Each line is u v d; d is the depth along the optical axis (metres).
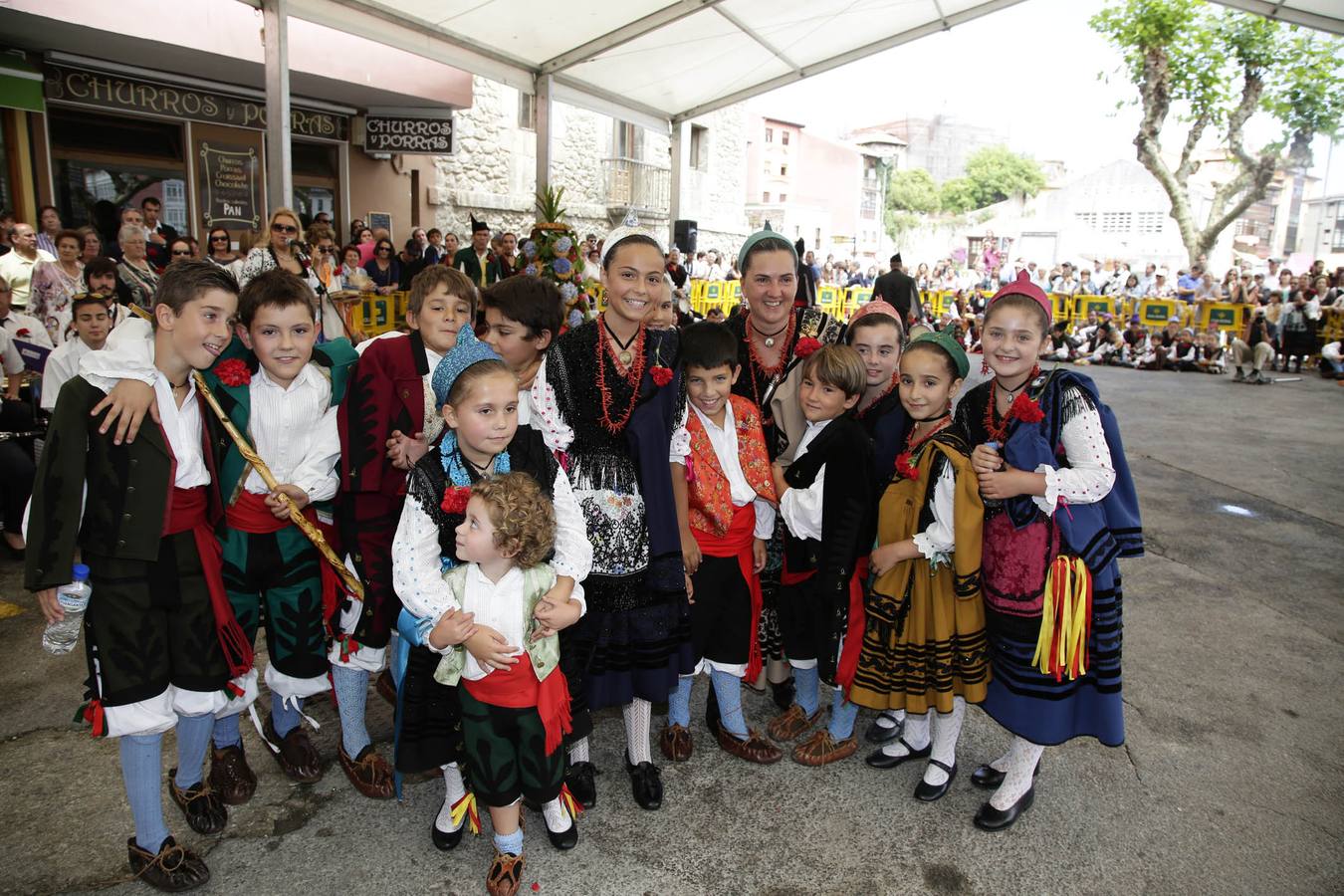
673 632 2.59
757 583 2.89
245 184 10.38
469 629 2.06
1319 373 14.60
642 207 18.62
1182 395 11.90
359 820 2.56
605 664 2.53
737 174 24.42
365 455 2.39
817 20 8.96
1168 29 23.38
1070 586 2.34
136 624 2.09
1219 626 4.09
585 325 2.52
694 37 8.75
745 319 3.12
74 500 1.99
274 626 2.54
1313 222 50.97
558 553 2.25
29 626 3.78
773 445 3.00
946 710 2.54
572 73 8.95
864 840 2.49
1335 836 2.55
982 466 2.33
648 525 2.48
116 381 2.07
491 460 2.20
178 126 9.69
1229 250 49.06
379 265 9.68
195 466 2.21
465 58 7.58
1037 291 2.37
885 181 57.56
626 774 2.83
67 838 2.43
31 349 4.67
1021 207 66.19
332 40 9.12
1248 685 3.50
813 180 45.81
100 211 9.09
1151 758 2.96
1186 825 2.59
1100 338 16.45
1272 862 2.43
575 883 2.29
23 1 6.69
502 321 2.46
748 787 2.76
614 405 2.46
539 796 2.18
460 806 2.32
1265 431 9.10
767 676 3.39
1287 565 4.97
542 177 8.58
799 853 2.43
